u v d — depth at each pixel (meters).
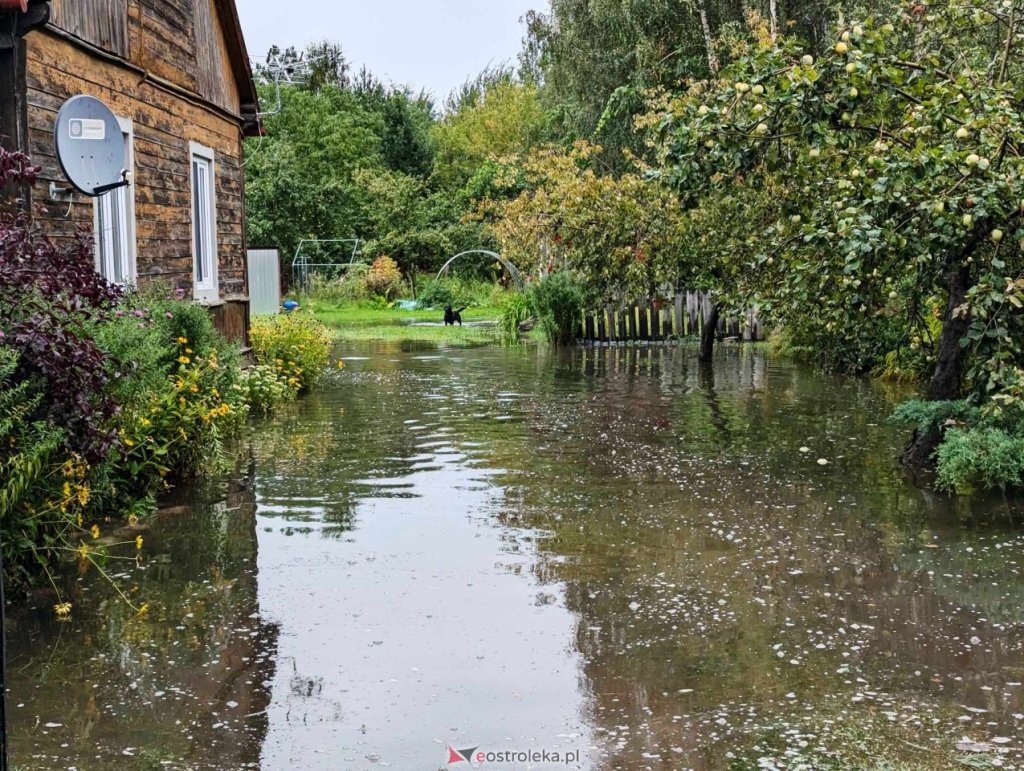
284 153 42.31
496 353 21.45
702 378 16.41
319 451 9.94
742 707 4.20
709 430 11.18
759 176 8.44
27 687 4.43
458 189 51.91
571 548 6.55
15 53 7.70
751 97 7.58
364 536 6.82
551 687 4.41
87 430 5.93
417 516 7.36
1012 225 7.23
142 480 7.73
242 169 15.17
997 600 5.52
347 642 4.95
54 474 5.97
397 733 4.00
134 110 10.38
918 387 14.83
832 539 6.72
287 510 7.54
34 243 6.27
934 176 7.11
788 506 7.62
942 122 7.32
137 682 4.49
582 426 11.51
